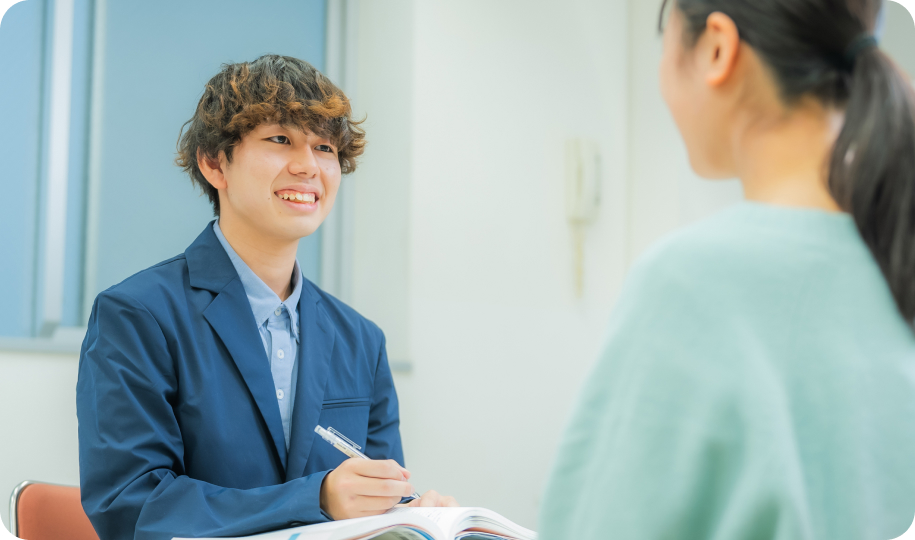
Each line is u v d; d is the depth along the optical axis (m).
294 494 0.86
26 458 1.71
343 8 2.52
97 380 0.98
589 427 0.44
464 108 2.51
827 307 0.44
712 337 0.42
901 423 0.42
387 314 2.40
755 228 0.47
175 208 2.13
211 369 1.05
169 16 2.15
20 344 1.71
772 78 0.49
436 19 2.45
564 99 2.78
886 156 0.46
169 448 0.97
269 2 2.35
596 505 0.42
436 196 2.42
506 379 2.54
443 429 2.39
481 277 2.51
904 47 2.40
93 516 0.92
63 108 1.93
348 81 2.51
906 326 0.45
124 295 1.03
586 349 2.76
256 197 1.09
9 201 1.83
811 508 0.40
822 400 0.42
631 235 2.94
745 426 0.40
